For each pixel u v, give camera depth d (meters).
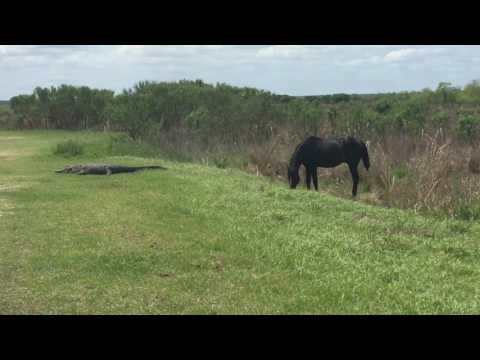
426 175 13.34
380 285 6.91
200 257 8.12
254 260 8.02
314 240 8.83
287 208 11.08
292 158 14.62
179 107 28.69
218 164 19.39
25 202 12.02
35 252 8.37
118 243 8.80
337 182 16.62
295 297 6.54
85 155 21.44
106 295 6.61
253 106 26.25
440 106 29.80
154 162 19.12
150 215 10.73
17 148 24.67
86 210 11.19
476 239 9.48
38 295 6.62
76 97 38.28
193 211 10.90
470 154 17.31
